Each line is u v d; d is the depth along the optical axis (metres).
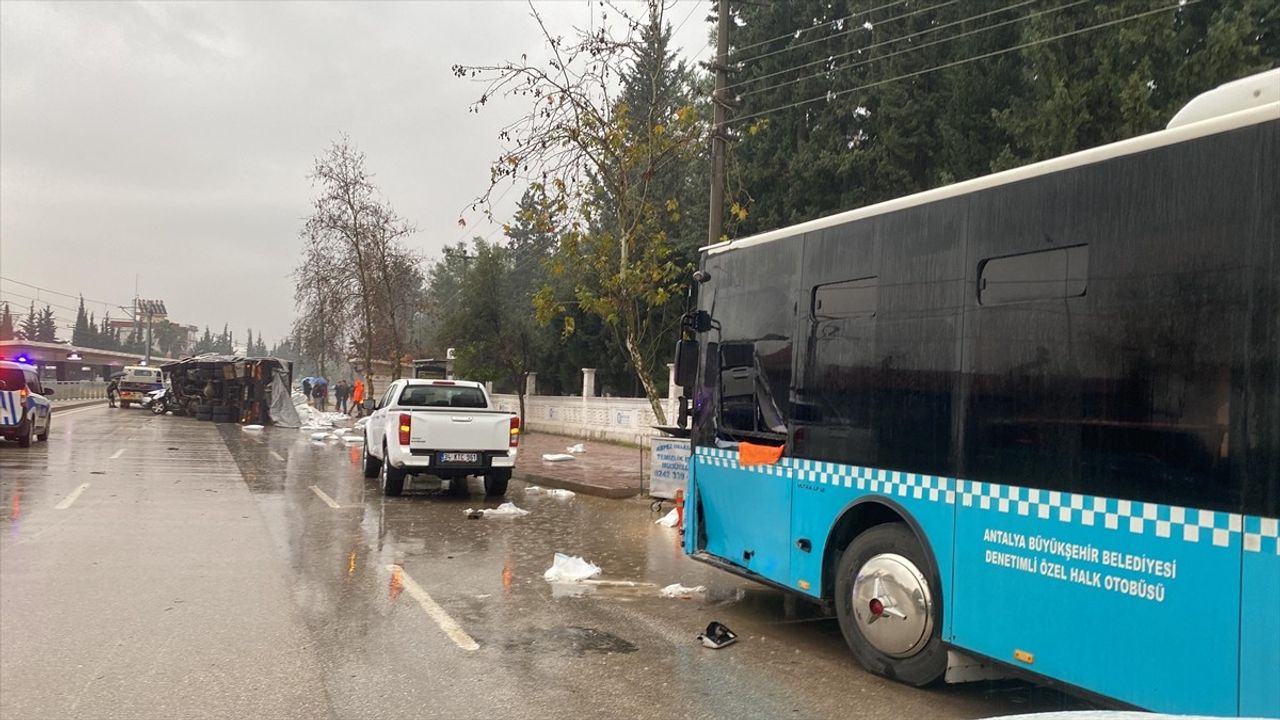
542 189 14.35
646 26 14.62
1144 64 14.06
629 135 14.78
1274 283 3.31
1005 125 16.67
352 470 17.27
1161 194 3.75
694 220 25.70
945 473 4.79
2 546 8.75
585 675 5.25
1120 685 3.78
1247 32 13.02
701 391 7.41
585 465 18.28
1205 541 3.47
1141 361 3.78
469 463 13.34
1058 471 4.12
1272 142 3.36
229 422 33.47
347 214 32.69
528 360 32.75
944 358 4.84
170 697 4.73
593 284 27.61
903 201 5.21
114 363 101.94
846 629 5.50
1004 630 4.37
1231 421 3.42
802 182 21.86
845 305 5.66
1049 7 16.06
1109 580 3.85
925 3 20.50
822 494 5.77
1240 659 3.33
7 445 20.31
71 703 4.62
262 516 11.18
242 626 6.12
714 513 7.10
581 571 8.05
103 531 9.72
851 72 22.28
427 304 37.56
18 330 122.19
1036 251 4.32
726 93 15.27
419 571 8.12
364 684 5.00
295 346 57.22
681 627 6.41
